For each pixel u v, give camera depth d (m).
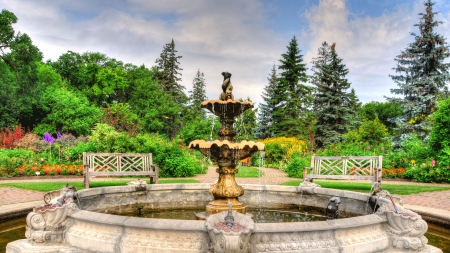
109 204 6.43
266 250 3.35
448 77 26.38
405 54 27.70
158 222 3.50
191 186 7.50
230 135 5.79
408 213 4.10
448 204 8.07
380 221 3.97
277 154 25.34
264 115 44.34
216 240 3.23
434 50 26.48
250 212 6.77
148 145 16.16
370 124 28.02
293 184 12.86
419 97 26.92
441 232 5.91
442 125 14.78
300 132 37.84
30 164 14.95
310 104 40.75
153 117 43.88
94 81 51.91
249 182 13.79
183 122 50.22
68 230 3.95
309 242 3.45
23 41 34.84
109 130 17.19
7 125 32.09
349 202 6.18
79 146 17.42
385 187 11.48
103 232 3.64
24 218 6.45
